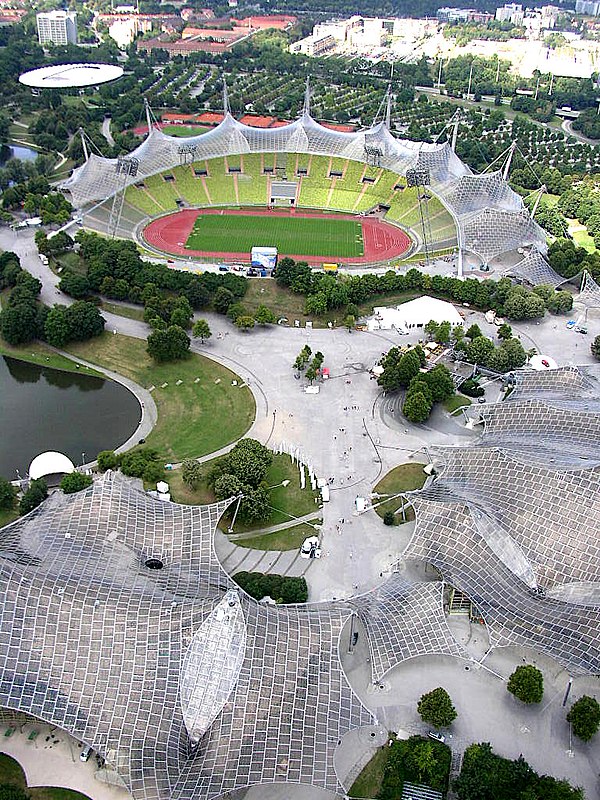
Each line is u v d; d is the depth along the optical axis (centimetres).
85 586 11288
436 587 12875
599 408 16750
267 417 18875
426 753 10769
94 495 13562
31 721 11350
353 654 12794
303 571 14350
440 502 13988
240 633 11144
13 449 17512
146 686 10600
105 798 10462
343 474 17012
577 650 12038
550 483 13875
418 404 18538
